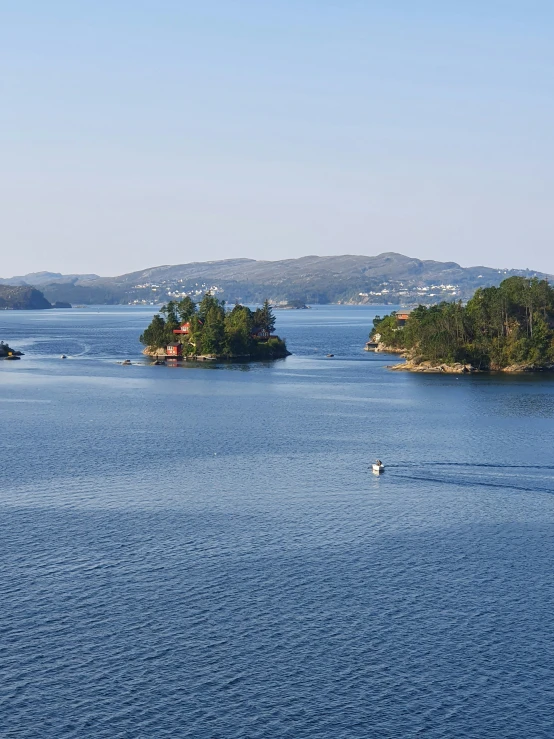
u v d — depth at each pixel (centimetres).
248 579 7581
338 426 15500
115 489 10550
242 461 12238
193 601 7100
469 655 6262
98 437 14200
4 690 5756
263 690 5803
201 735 5344
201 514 9488
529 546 8506
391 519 9369
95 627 6625
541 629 6656
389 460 12338
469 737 5353
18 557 8062
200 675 5966
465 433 14700
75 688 5797
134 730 5381
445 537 8769
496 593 7325
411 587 7444
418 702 5688
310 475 11375
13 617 6775
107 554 8169
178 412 17312
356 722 5481
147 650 6284
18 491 10431
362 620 6788
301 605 7056
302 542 8562
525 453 12900
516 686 5872
